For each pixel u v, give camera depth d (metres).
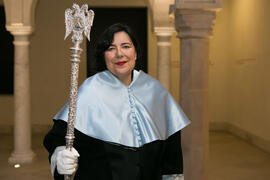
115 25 2.17
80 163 2.07
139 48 2.26
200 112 4.65
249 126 9.63
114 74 2.22
